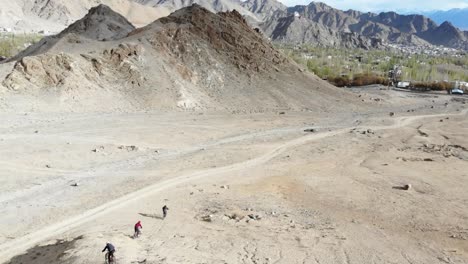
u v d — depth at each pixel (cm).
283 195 4022
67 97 6969
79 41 9075
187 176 4497
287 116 8112
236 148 5756
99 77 7694
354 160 5422
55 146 5091
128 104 7425
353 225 3331
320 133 6975
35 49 10250
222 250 2636
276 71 9856
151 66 8288
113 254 2205
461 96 13225
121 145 5406
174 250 2544
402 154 5838
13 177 4141
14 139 5184
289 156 5509
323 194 4081
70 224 3238
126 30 11612
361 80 14938
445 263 2722
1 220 3297
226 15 10456
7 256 2731
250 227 3138
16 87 6756
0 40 17350
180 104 7850
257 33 10581
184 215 3375
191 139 6069
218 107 8225
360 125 7850
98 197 3819
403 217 3550
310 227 3231
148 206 3600
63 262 2239
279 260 2561
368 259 2697
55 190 3953
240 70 9394
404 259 2745
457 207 3834
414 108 10350
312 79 10331
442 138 7069
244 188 4175
